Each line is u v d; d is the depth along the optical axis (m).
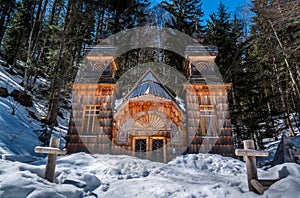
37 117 13.34
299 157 7.29
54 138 4.40
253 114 14.77
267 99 13.65
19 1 20.33
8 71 17.33
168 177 5.64
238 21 17.98
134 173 5.96
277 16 10.88
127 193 4.10
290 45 11.80
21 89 15.34
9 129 9.91
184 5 18.42
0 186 3.24
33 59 14.49
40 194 3.21
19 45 19.25
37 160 6.82
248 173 4.08
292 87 18.59
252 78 14.55
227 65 15.45
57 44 14.84
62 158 7.23
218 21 17.58
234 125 13.79
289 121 16.22
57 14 17.20
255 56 16.09
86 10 17.92
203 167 7.86
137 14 19.38
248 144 4.27
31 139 10.30
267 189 3.75
